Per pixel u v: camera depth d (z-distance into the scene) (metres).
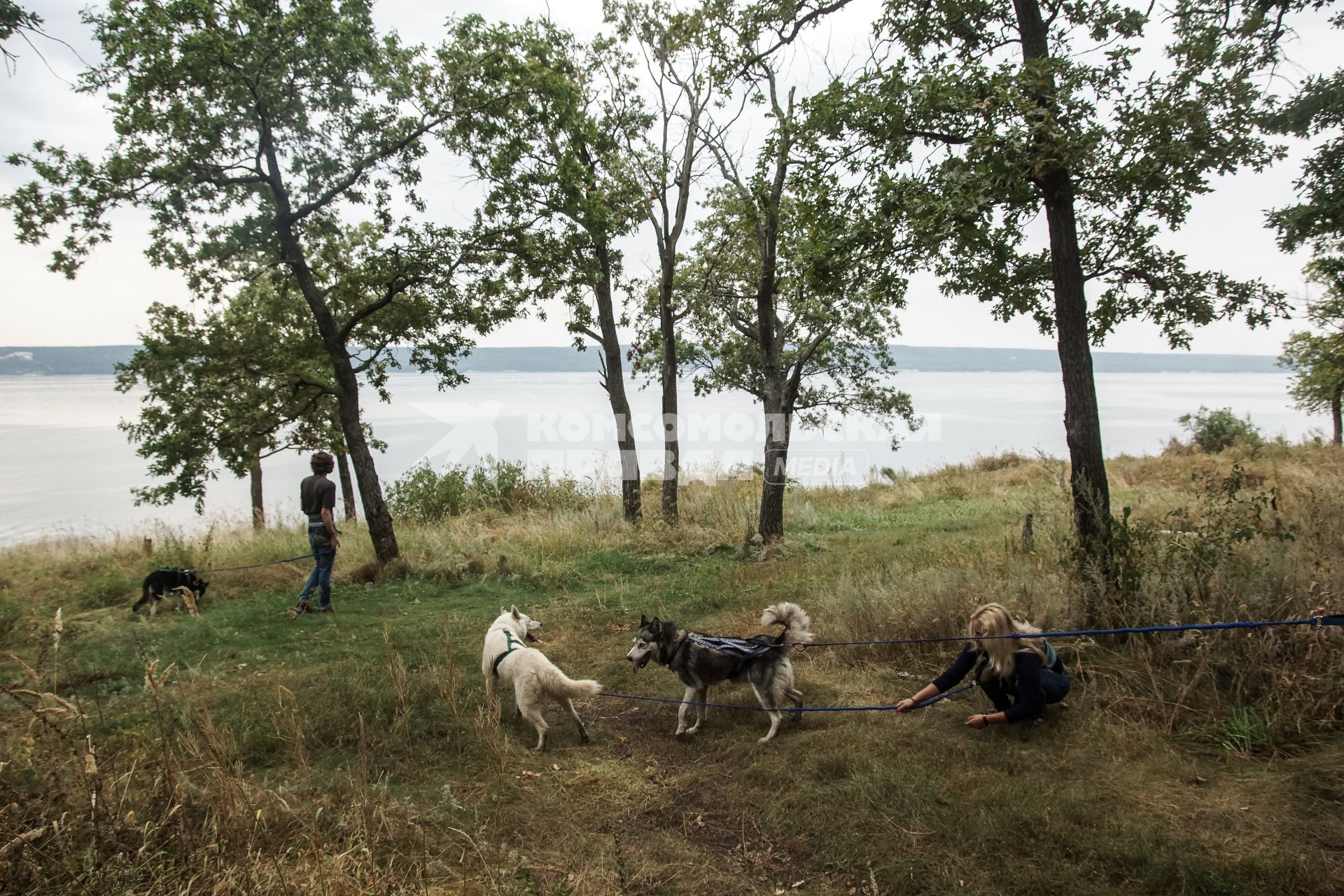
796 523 16.77
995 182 6.83
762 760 5.46
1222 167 7.29
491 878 3.90
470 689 6.77
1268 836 4.11
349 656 7.71
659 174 15.61
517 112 12.02
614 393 17.19
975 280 8.82
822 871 4.19
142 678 7.02
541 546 13.86
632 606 10.08
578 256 12.94
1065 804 4.50
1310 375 23.75
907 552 11.85
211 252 10.82
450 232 11.77
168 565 11.88
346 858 3.98
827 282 8.24
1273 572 6.52
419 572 11.75
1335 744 4.91
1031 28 7.66
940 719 5.91
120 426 11.43
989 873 3.99
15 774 4.40
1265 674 5.66
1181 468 20.39
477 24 11.84
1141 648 6.38
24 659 7.63
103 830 3.80
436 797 4.93
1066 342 7.58
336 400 14.73
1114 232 8.14
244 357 11.45
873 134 7.69
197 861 3.82
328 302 12.47
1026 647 5.47
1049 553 9.07
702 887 4.04
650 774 5.41
